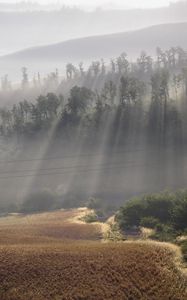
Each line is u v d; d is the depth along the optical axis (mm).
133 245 45312
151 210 65938
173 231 55688
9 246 46438
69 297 35188
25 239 53125
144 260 40469
